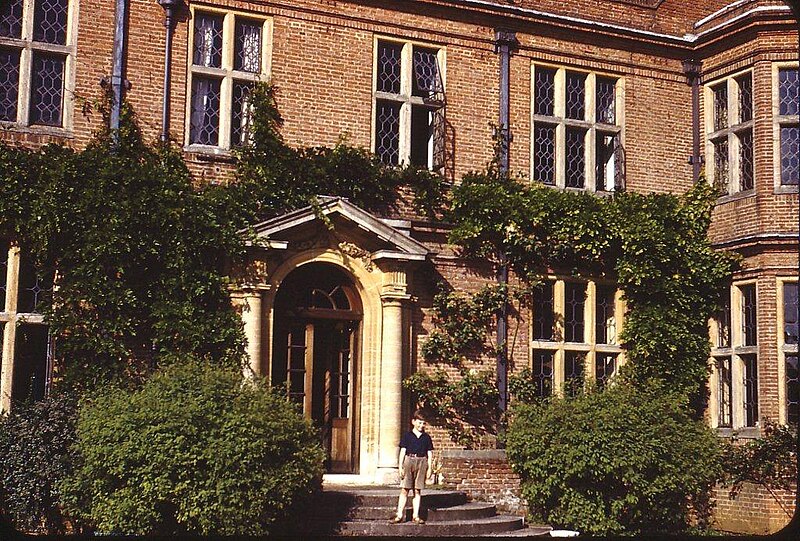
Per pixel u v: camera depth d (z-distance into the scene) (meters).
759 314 18.83
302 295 17.61
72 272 15.62
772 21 19.27
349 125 18.25
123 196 15.91
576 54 20.08
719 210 19.81
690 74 20.80
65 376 15.55
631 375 19.12
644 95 20.53
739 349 19.17
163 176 16.22
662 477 16.23
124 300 15.76
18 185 15.47
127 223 15.87
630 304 19.58
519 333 18.88
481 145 19.19
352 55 18.41
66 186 15.66
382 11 18.69
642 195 19.70
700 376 19.50
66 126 16.42
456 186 18.78
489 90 19.38
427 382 17.92
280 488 13.89
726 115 20.27
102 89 16.64
